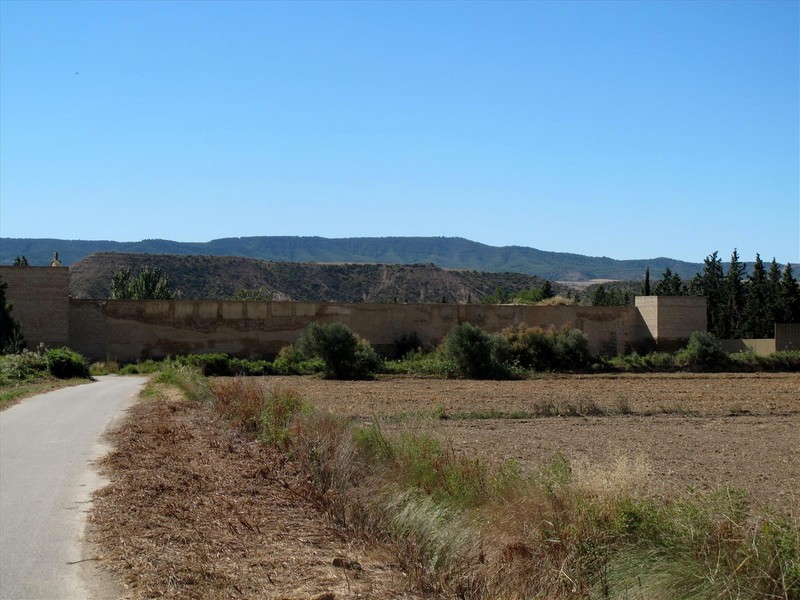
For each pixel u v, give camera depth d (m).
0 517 10.77
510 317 67.44
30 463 14.91
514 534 9.76
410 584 8.38
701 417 30.67
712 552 8.25
